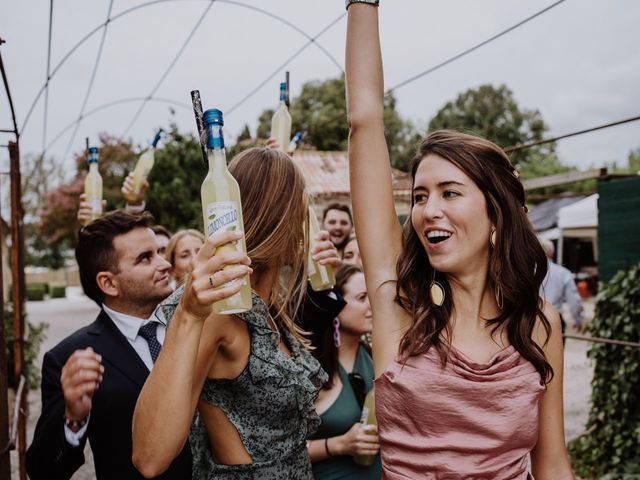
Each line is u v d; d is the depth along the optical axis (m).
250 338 1.34
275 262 1.47
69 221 21.41
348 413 2.14
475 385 1.28
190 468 1.89
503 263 1.38
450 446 1.27
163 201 11.19
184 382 1.07
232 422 1.33
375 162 1.50
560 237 14.74
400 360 1.34
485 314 1.41
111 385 1.89
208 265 1.05
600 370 4.45
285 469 1.39
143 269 2.10
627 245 4.79
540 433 1.44
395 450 1.33
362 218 1.50
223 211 1.11
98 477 1.90
